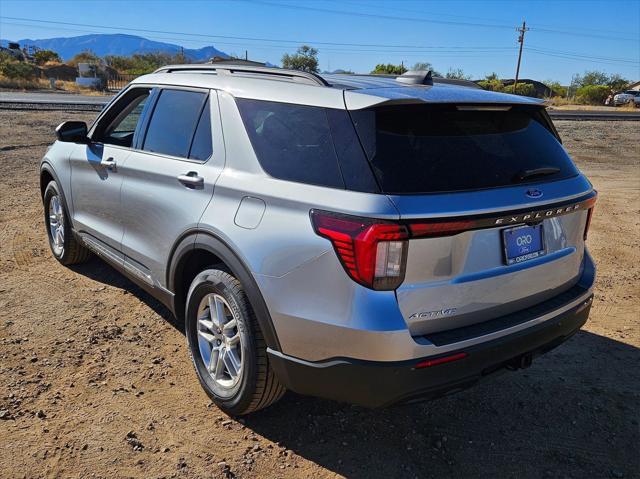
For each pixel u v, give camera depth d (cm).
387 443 301
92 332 404
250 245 274
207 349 328
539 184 275
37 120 1680
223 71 348
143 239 371
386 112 254
